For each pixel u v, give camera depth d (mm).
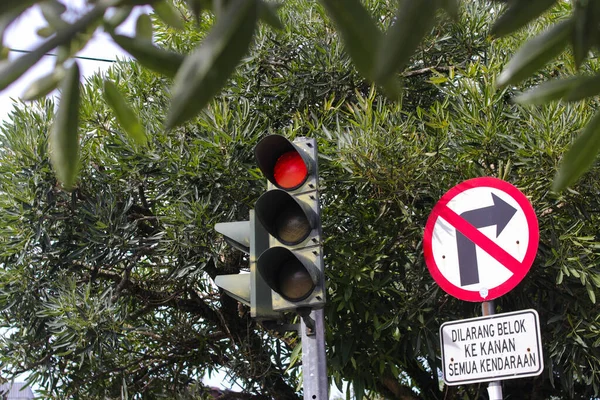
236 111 7254
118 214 7285
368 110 6129
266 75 7836
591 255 5945
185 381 7891
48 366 6906
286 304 3457
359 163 6023
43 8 537
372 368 6672
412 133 6387
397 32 507
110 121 7152
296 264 3475
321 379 3498
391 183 5996
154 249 7328
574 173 708
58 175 598
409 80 7812
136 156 6938
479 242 3594
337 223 6434
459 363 3412
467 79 6320
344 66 7293
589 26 635
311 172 3590
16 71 525
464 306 6340
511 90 6406
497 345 3336
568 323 6070
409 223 6168
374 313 6055
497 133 6078
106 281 7855
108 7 552
